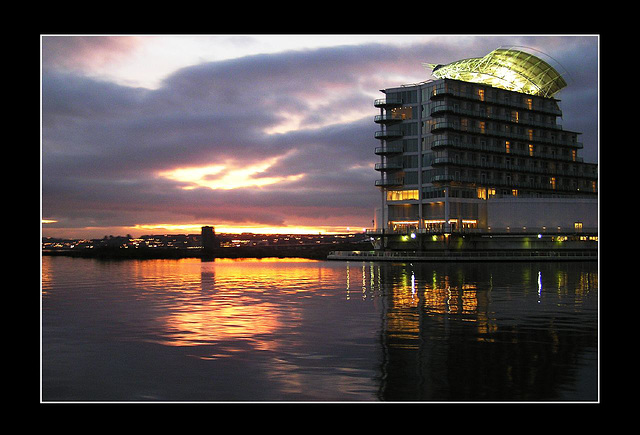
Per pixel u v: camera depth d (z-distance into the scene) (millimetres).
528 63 119562
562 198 106562
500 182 111500
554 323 23203
